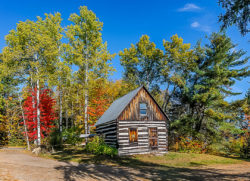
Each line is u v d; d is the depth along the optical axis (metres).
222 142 22.09
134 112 17.22
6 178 6.22
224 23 5.62
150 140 17.80
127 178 8.12
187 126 23.11
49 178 7.03
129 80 31.95
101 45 24.14
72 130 27.66
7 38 19.67
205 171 10.69
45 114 21.61
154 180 7.92
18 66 19.30
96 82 25.11
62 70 22.67
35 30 20.00
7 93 31.91
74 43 23.58
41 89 22.67
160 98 36.50
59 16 24.53
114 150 15.05
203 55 25.02
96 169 10.12
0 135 32.22
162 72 29.36
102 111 28.19
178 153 18.22
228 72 22.30
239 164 14.48
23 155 15.95
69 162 12.34
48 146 19.55
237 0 5.18
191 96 24.02
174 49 28.22
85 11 23.80
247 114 23.11
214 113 21.25
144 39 31.03
